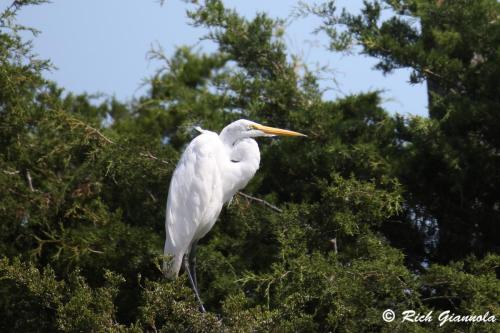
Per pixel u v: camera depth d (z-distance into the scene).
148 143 13.90
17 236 13.90
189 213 12.88
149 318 10.57
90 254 13.19
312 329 10.78
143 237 13.14
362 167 14.91
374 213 12.54
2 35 13.98
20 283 11.18
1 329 13.00
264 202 14.01
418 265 15.28
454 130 15.18
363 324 11.04
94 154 14.00
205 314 10.45
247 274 12.07
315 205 12.79
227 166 13.27
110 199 14.47
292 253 12.17
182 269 13.52
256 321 10.45
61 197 13.59
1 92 13.85
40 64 14.15
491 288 11.23
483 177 15.12
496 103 14.92
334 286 11.08
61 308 10.61
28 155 14.19
